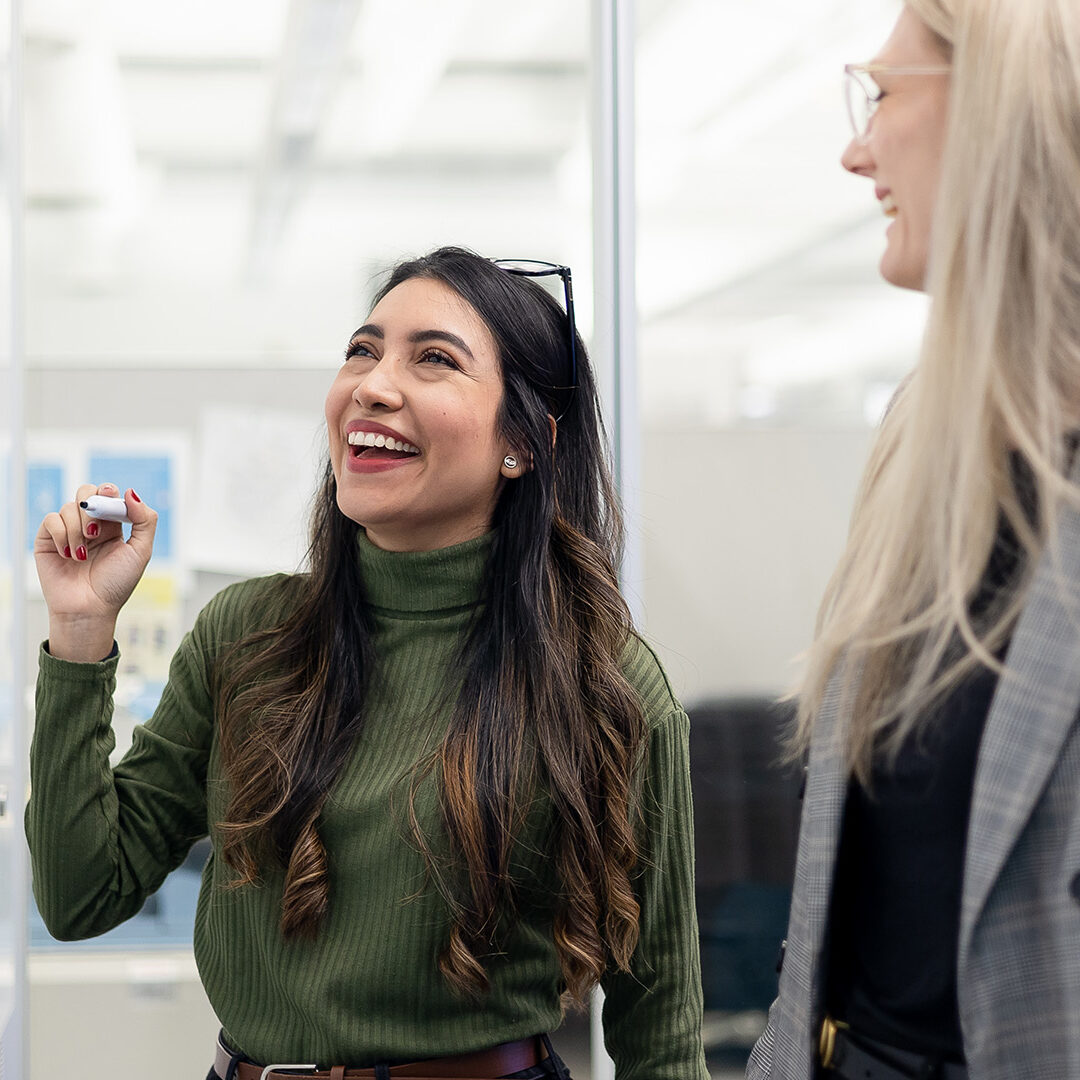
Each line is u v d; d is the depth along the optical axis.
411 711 1.31
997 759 0.81
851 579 0.94
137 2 1.95
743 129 2.09
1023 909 0.80
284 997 1.24
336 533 1.37
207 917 1.33
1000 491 0.83
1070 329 0.79
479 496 1.35
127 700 1.93
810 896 0.93
